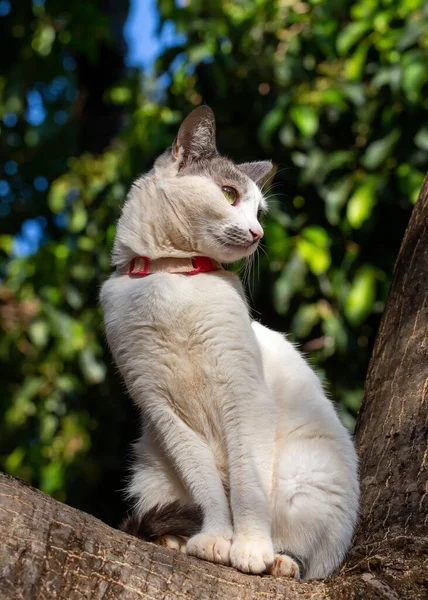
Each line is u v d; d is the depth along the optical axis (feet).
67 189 19.24
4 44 24.08
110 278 10.82
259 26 16.62
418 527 8.65
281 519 9.49
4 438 20.35
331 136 16.03
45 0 22.88
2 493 7.21
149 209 10.68
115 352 10.29
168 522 9.60
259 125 16.31
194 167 11.25
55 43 23.35
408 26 14.78
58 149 25.23
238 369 9.67
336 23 16.22
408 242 11.11
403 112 15.12
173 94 16.76
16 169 25.68
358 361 16.06
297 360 10.68
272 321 16.19
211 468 9.71
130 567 7.34
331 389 15.81
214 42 15.85
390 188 15.23
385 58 15.25
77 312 18.52
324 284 15.39
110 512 18.29
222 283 10.12
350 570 8.07
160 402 10.00
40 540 7.04
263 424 9.55
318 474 9.56
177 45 16.75
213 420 9.91
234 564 8.44
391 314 10.78
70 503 18.31
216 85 16.21
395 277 11.05
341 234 15.72
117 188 17.21
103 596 7.08
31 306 20.35
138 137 16.81
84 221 18.24
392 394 10.05
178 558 7.74
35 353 19.44
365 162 14.97
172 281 10.05
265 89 16.29
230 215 10.70
